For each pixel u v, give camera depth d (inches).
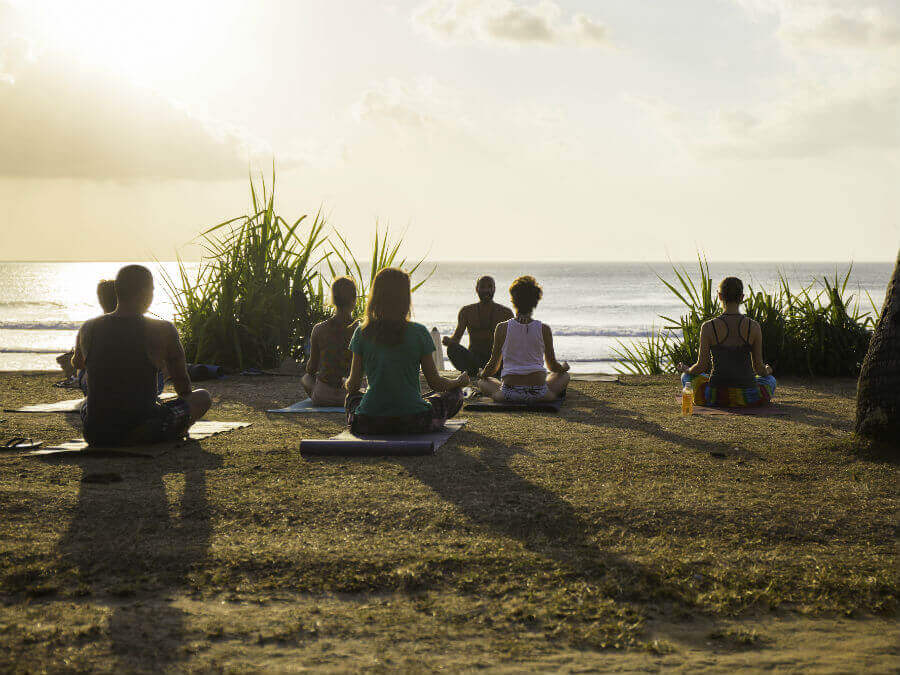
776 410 283.3
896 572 120.3
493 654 94.4
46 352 1102.4
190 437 220.5
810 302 421.4
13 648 94.7
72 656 92.9
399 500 157.4
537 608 107.8
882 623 104.0
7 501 154.1
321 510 150.9
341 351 289.0
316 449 198.8
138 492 162.9
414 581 116.5
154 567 122.0
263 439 223.6
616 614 105.7
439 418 226.7
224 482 171.6
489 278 358.0
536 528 140.5
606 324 1923.0
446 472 180.9
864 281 4648.1
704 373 298.0
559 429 240.2
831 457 196.9
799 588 114.7
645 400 313.0
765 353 410.9
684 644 97.3
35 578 117.4
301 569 121.3
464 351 357.7
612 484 170.1
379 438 213.0
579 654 94.4
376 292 212.4
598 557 126.5
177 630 100.6
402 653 94.6
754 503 155.6
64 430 235.9
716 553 129.0
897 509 151.9
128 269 200.4
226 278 418.3
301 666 91.0
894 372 196.7
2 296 3334.2
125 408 199.3
